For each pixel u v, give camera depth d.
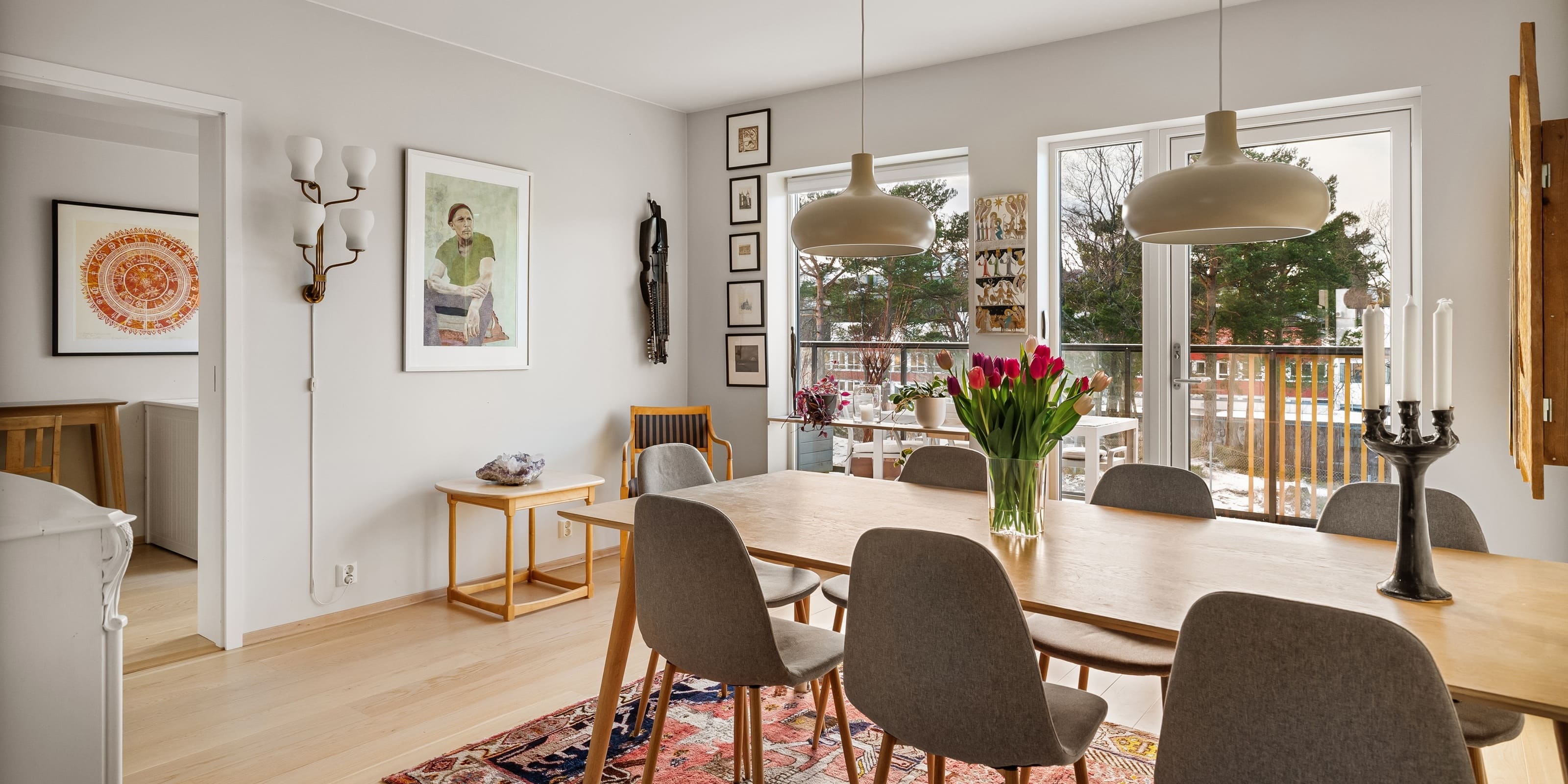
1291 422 3.67
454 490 3.91
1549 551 3.10
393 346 3.91
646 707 2.70
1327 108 3.55
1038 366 2.07
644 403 5.10
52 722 1.67
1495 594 1.64
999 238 4.21
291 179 3.52
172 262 5.30
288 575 3.57
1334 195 3.56
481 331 4.23
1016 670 1.50
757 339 5.05
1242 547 2.04
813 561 1.94
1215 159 1.64
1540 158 2.24
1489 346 3.17
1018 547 2.04
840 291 4.98
